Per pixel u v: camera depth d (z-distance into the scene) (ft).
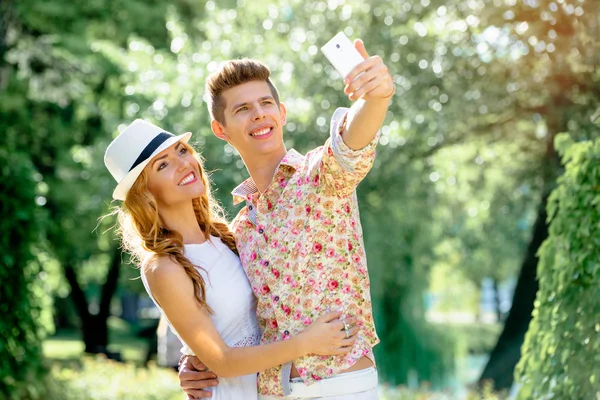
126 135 9.93
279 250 9.09
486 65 30.27
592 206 14.10
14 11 43.14
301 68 32.24
